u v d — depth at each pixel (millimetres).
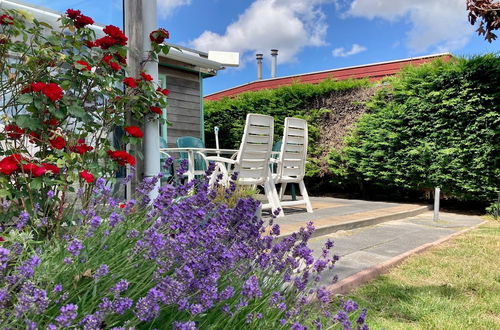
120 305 1075
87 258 1439
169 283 1205
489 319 2406
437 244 4293
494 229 5293
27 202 2152
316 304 1940
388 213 6102
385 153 7812
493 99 6516
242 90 15016
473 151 6699
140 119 2852
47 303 988
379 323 2301
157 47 2832
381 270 3273
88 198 2291
